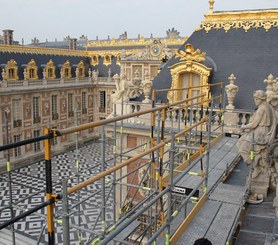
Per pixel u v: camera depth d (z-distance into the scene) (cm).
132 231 1340
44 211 3219
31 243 2173
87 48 7594
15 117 5119
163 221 1088
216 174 1474
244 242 1073
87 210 3073
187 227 1045
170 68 2320
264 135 1293
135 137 2173
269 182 1340
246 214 1241
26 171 4662
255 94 1303
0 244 1983
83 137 6431
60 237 2539
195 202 1196
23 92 5156
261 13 2388
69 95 6247
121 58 6209
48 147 529
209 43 2461
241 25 2438
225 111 2048
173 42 6612
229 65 2286
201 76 2241
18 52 5600
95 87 6856
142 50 6153
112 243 1252
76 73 6550
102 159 1127
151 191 1334
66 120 6166
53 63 6078
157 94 2386
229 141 1959
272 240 1062
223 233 1012
